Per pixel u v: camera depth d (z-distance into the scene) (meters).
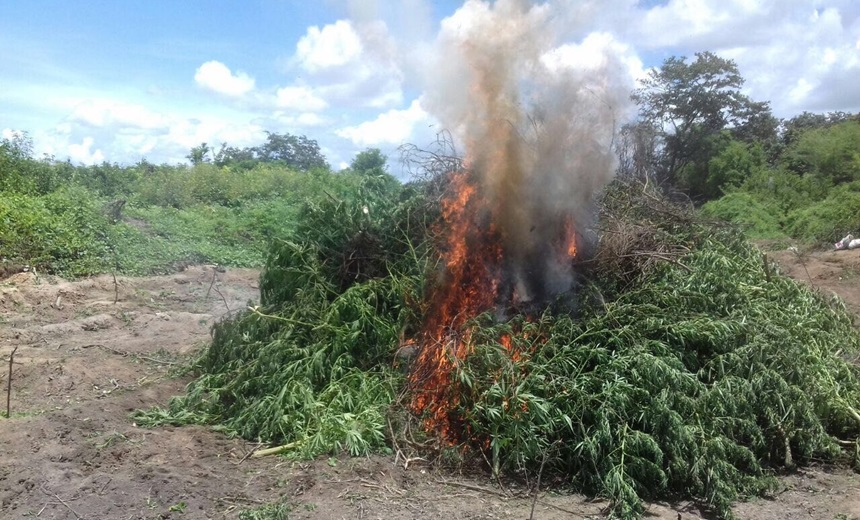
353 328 6.19
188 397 6.20
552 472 5.02
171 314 10.41
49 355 7.83
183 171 26.20
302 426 5.48
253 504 4.54
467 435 5.26
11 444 5.23
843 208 19.67
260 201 23.38
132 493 4.58
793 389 5.42
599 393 5.07
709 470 4.68
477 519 4.39
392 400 5.68
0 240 12.51
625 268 6.72
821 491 4.96
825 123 43.47
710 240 7.67
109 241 14.19
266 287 7.24
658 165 21.12
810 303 7.12
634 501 4.43
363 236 7.08
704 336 5.58
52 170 18.47
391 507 4.51
